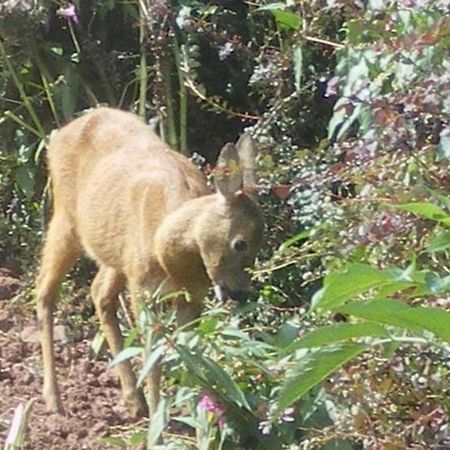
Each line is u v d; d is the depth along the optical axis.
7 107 11.12
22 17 10.81
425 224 6.80
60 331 9.62
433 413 6.40
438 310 5.38
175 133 10.78
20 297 9.87
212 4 11.05
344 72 7.94
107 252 8.52
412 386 6.60
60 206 9.05
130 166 8.53
